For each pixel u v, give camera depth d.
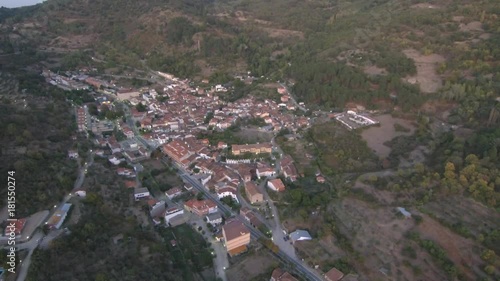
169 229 164.25
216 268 145.50
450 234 144.62
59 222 142.25
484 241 137.88
